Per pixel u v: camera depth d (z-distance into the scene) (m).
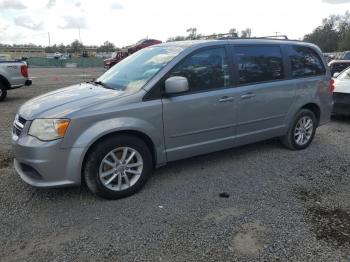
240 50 4.85
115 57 34.31
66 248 3.09
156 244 3.15
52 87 15.32
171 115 4.18
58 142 3.58
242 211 3.73
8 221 3.50
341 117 8.56
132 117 3.91
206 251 3.04
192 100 4.32
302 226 3.44
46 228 3.39
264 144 6.05
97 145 3.79
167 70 4.17
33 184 3.68
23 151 3.67
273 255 2.99
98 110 3.74
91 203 3.90
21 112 4.01
